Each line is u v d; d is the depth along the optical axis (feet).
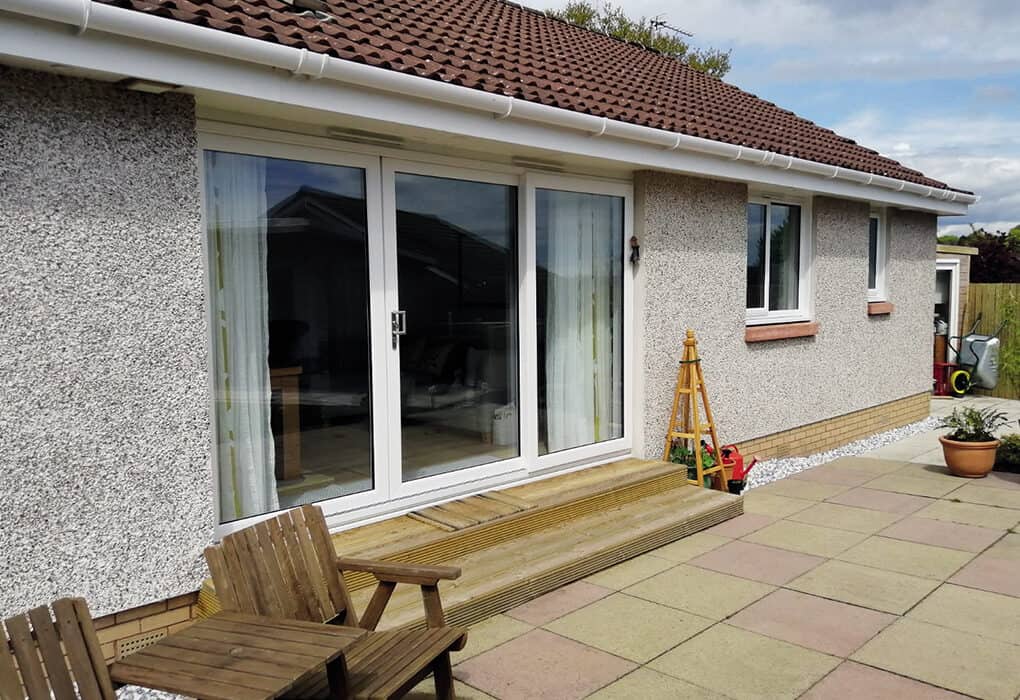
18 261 10.52
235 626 8.66
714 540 18.47
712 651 12.76
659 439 22.02
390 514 16.10
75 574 11.21
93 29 9.98
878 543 18.29
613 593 15.20
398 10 21.76
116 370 11.49
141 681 7.48
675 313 22.09
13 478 10.59
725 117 26.21
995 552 17.60
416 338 16.57
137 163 11.56
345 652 9.79
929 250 35.81
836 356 29.55
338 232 15.07
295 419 14.70
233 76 11.66
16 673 7.34
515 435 18.95
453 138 15.62
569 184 19.39
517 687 11.61
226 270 13.58
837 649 12.81
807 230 27.91
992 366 44.83
